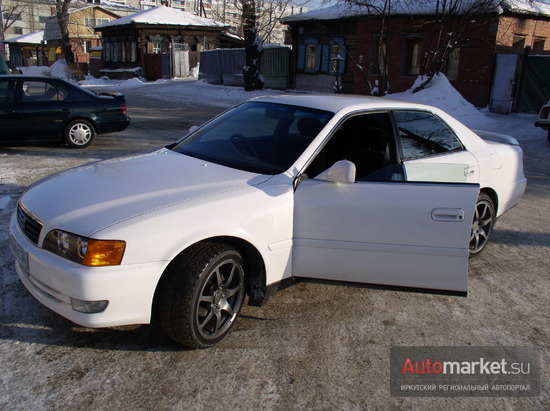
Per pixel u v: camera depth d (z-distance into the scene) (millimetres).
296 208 3320
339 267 3334
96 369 2871
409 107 4180
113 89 26703
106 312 2729
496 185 4715
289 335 3332
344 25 21984
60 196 3139
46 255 2854
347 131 3744
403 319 3631
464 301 3953
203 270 2908
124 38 35781
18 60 61281
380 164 3805
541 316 3762
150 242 2766
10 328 3227
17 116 8664
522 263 4770
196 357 3031
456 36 16234
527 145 11664
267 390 2768
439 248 3170
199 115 15969
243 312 3602
